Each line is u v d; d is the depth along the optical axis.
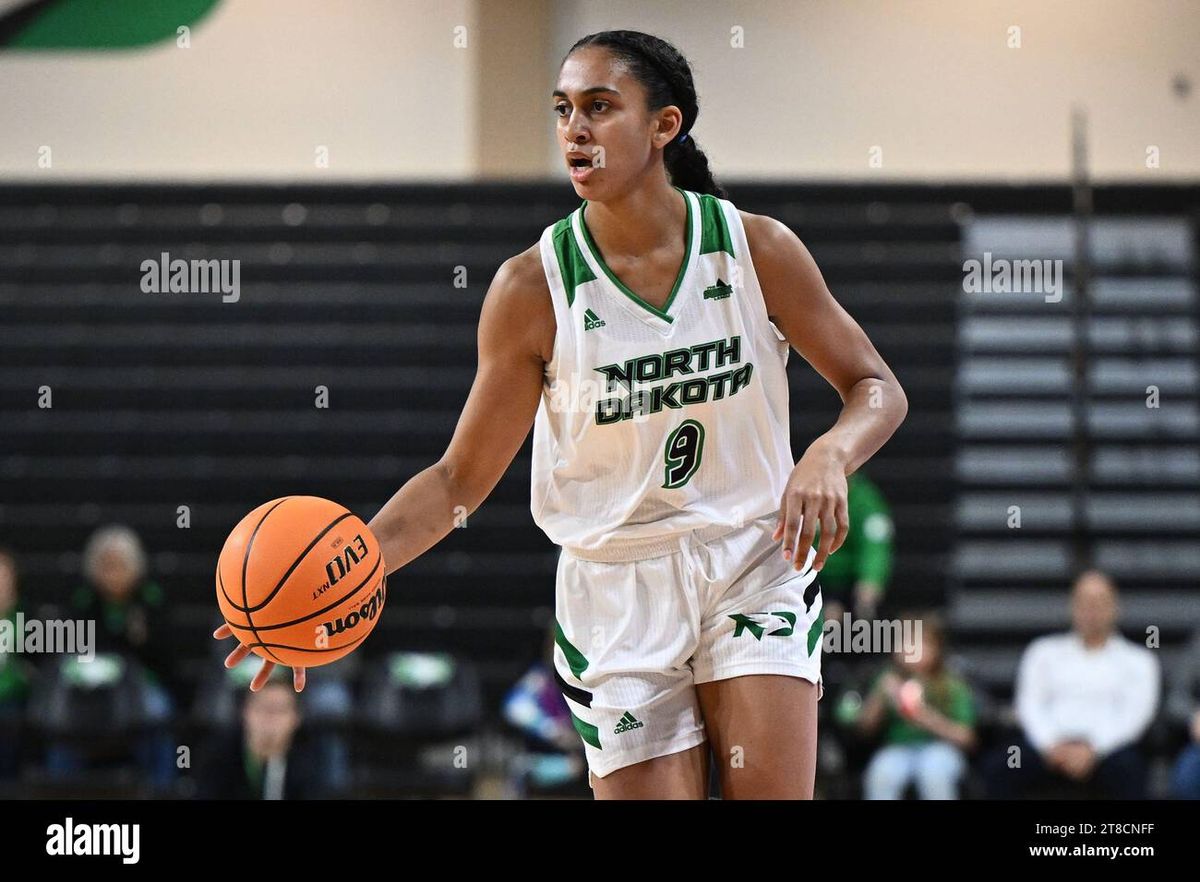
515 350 3.78
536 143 13.56
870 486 11.45
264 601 3.50
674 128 3.69
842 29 13.17
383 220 13.15
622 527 3.77
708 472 3.76
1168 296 12.85
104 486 12.36
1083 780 8.98
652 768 3.72
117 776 9.20
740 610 3.73
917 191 12.95
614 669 3.74
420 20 13.62
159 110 13.63
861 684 9.35
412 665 9.75
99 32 13.61
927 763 8.87
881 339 12.67
